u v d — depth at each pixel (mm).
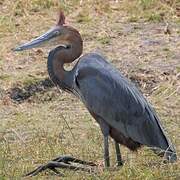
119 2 19750
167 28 18625
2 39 18062
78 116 15031
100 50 17625
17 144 13773
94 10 19438
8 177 12039
